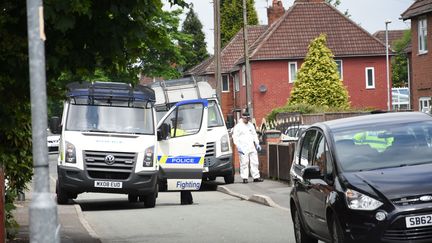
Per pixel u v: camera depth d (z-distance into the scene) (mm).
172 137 46000
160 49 19250
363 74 119625
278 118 86750
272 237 25375
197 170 39531
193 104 46625
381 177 18109
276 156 50438
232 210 35469
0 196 17812
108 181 36000
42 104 11422
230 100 141000
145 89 37656
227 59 141375
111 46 18312
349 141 19844
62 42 18078
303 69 105562
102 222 31391
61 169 36125
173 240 25250
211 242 24547
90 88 37281
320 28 121188
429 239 17234
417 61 78250
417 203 17328
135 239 25719
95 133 36531
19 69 18109
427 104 76500
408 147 19484
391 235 17281
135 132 37000
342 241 17859
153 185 36844
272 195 41250
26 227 27141
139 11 18031
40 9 11477
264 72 119750
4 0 17375
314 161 20844
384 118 20781
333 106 104188
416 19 78125
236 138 50812
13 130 20594
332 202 18266
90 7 17297
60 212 33469
